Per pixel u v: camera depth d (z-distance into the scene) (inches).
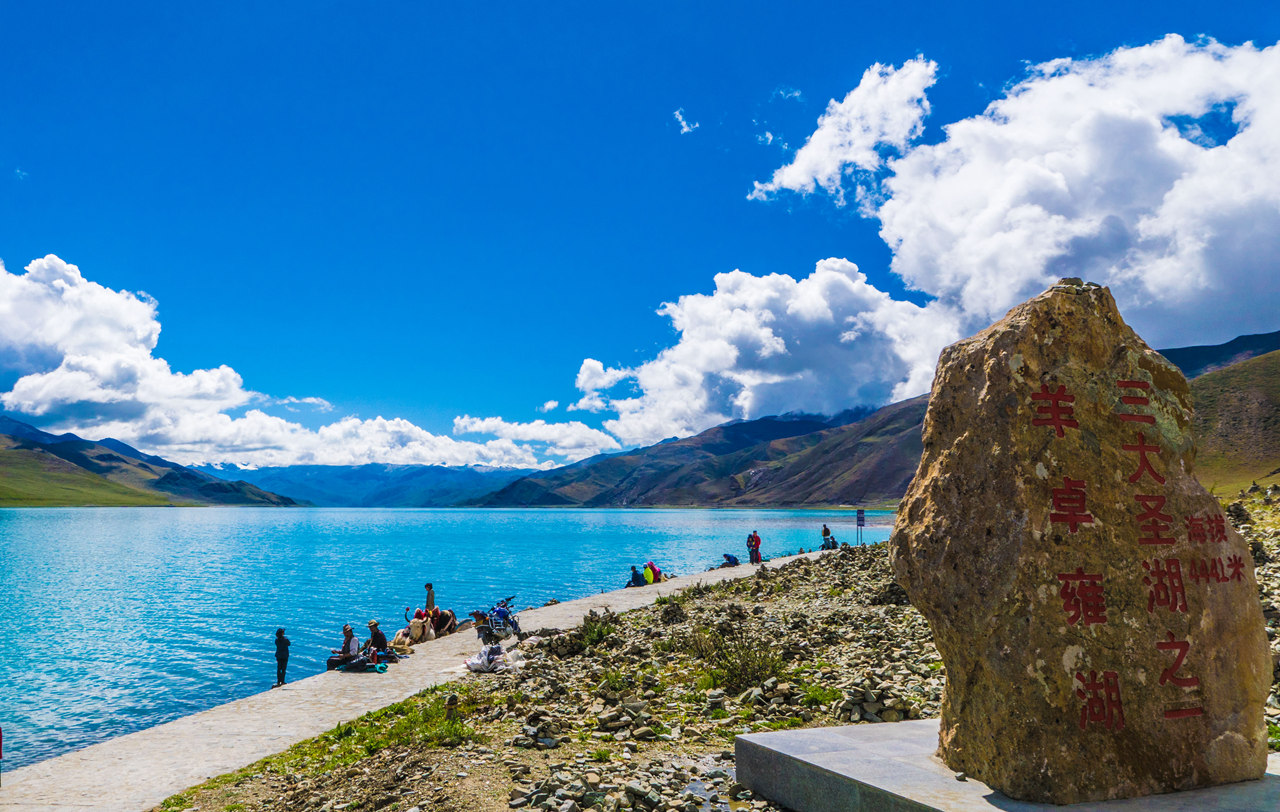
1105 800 263.1
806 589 1197.1
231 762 490.6
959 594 288.7
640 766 392.8
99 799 422.9
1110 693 271.6
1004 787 269.1
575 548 4104.3
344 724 566.3
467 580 2470.5
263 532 6146.7
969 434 300.5
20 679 1093.8
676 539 4896.7
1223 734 283.3
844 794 293.7
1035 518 277.9
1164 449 301.1
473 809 338.6
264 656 1264.8
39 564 3090.6
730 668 569.6
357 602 1956.2
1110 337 306.2
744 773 351.6
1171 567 288.7
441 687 677.3
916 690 506.3
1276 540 918.4
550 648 806.5
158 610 1811.0
